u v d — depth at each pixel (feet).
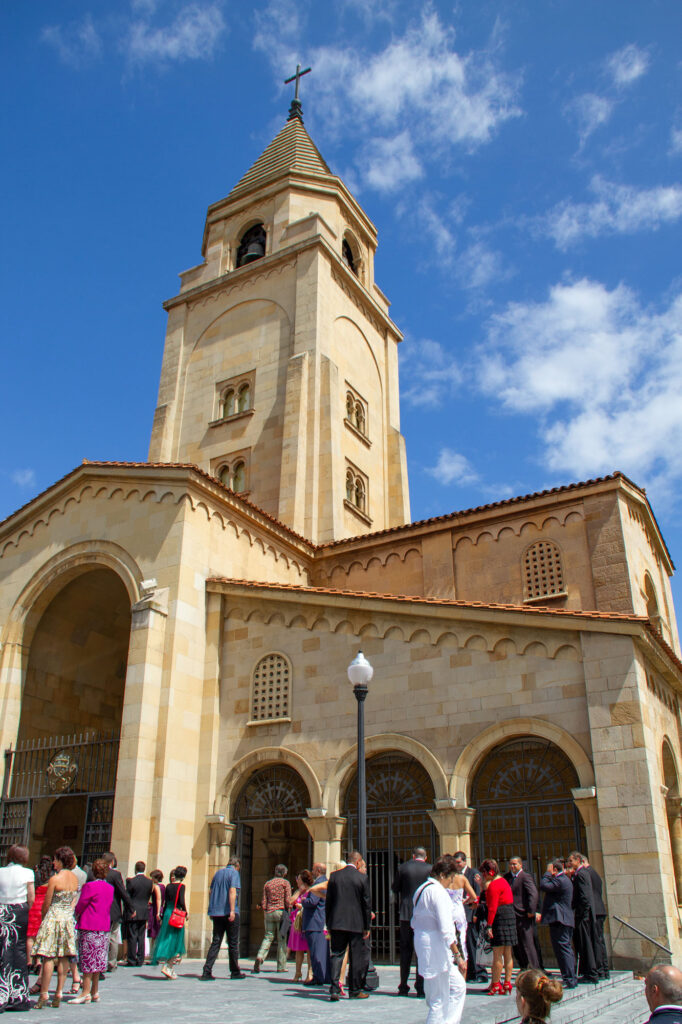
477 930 47.16
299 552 91.91
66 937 37.19
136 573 74.90
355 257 131.34
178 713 68.80
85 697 86.79
